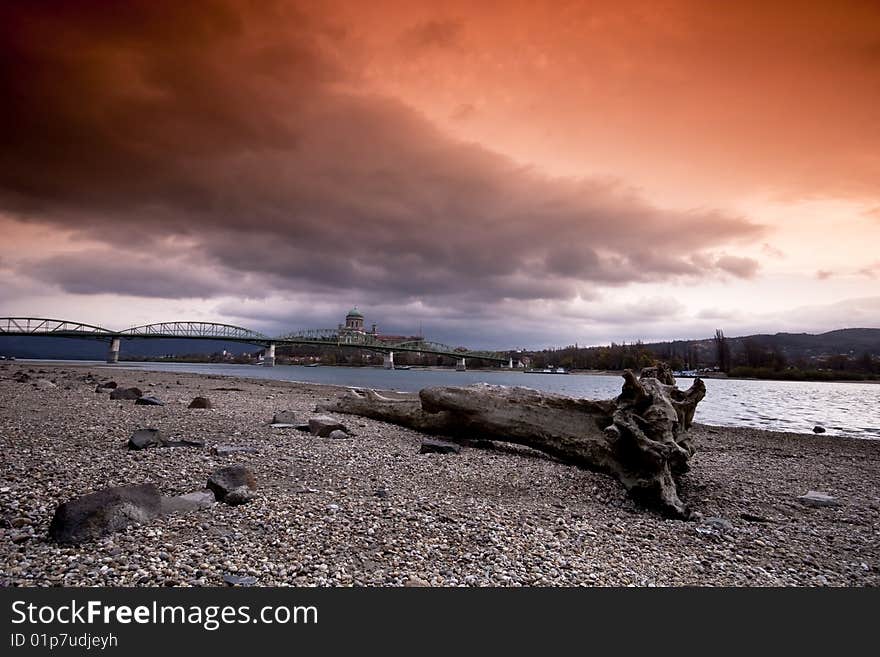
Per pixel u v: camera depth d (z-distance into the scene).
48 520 5.68
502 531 6.24
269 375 77.56
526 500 8.21
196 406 17.31
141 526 5.57
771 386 106.62
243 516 6.11
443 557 5.36
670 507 8.07
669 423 9.22
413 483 8.71
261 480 8.06
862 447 17.38
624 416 9.64
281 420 14.94
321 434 13.12
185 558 4.86
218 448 9.99
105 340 128.38
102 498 5.55
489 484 9.09
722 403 48.62
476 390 13.63
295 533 5.67
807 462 14.21
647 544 6.41
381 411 17.19
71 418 12.74
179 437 11.23
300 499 7.01
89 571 4.52
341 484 8.21
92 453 9.01
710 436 19.81
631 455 9.47
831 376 130.88
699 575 5.52
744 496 9.67
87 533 5.15
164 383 33.34
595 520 7.30
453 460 11.12
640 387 9.80
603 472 10.34
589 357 182.75
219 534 5.50
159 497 6.18
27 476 7.28
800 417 32.75
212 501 6.66
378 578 4.77
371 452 11.31
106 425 11.99
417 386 52.53
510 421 12.40
